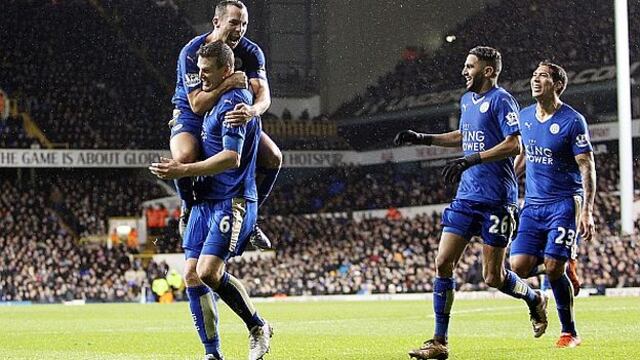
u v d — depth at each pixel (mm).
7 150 48438
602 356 8695
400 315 21844
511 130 8586
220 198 7535
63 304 38469
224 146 7164
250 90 8547
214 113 7500
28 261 43344
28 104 53562
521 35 52438
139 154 50812
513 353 9258
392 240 46656
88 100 55031
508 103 8703
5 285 41375
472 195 8680
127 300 42094
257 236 8195
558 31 50875
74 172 54188
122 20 57469
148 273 42906
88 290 42000
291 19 55469
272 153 8695
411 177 52312
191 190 7590
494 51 8891
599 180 44750
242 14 8078
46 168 53344
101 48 56500
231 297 7652
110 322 20312
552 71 9977
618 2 34469
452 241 8602
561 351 9406
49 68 55094
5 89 53312
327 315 22438
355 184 52938
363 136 55188
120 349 11617
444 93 53812
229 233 7438
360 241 47344
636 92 46469
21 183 52000
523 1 52656
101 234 49719
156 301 41875
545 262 10109
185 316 23141
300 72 55469
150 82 56562
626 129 34875
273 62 55250
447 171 8453
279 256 46969
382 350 10523
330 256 46094
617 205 42625
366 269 43031
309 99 55531
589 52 49125
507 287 10117
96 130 54156
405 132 9344
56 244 45656
